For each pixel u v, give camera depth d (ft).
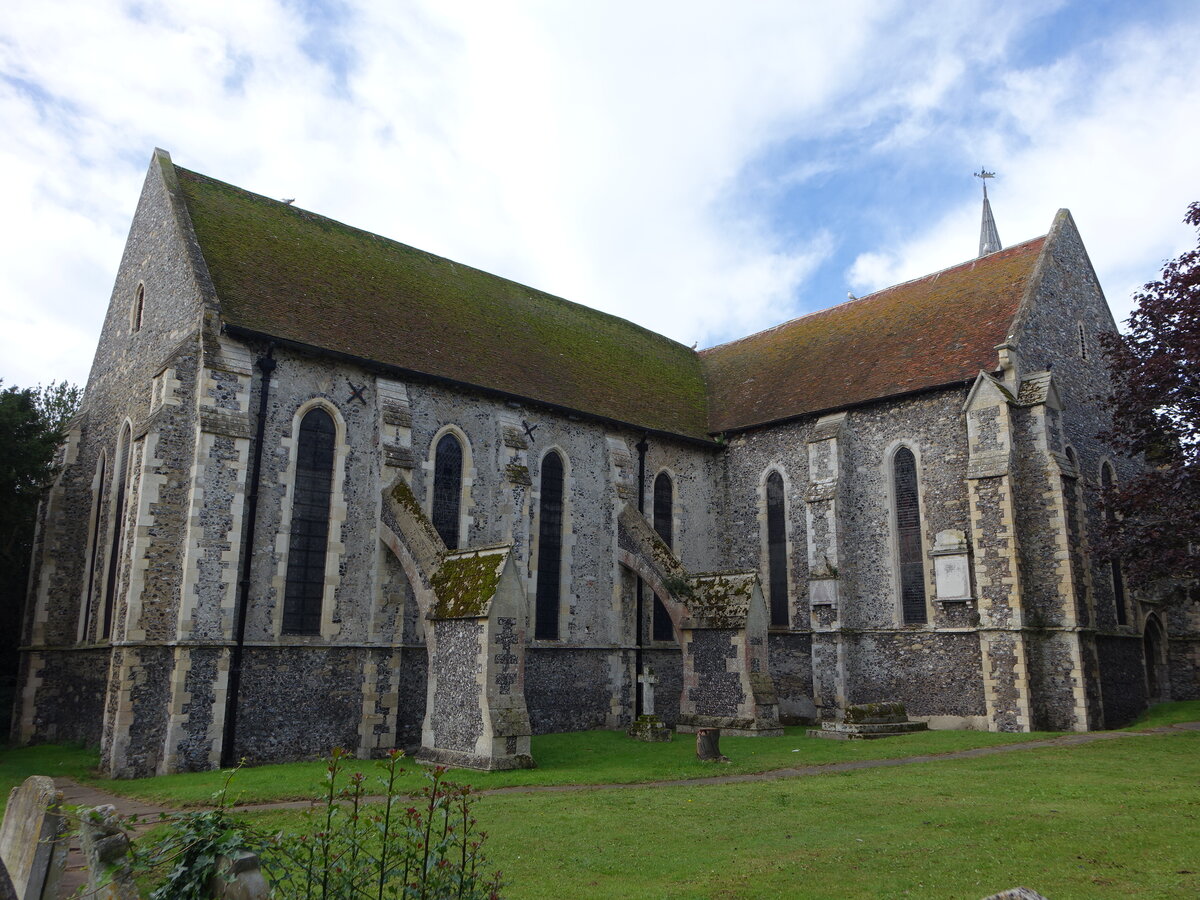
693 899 24.35
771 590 89.97
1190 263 66.85
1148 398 67.36
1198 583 67.56
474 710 54.08
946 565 75.61
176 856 18.08
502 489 74.69
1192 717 76.64
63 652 70.54
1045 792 41.22
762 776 50.03
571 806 39.40
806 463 88.53
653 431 88.79
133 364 70.74
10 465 69.51
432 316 80.33
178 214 68.13
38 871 21.03
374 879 19.57
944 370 80.07
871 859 28.60
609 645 81.10
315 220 81.41
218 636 56.49
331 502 64.95
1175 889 24.79
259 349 62.59
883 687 78.43
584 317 103.81
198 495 57.16
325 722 61.00
